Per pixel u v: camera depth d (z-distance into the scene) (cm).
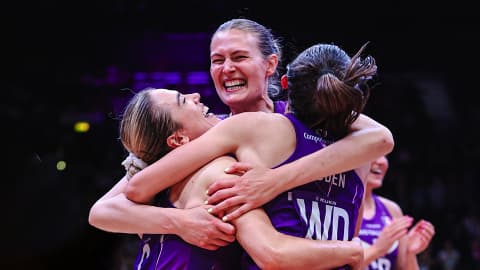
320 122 220
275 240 194
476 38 1115
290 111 228
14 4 1015
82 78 1061
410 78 1161
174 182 216
